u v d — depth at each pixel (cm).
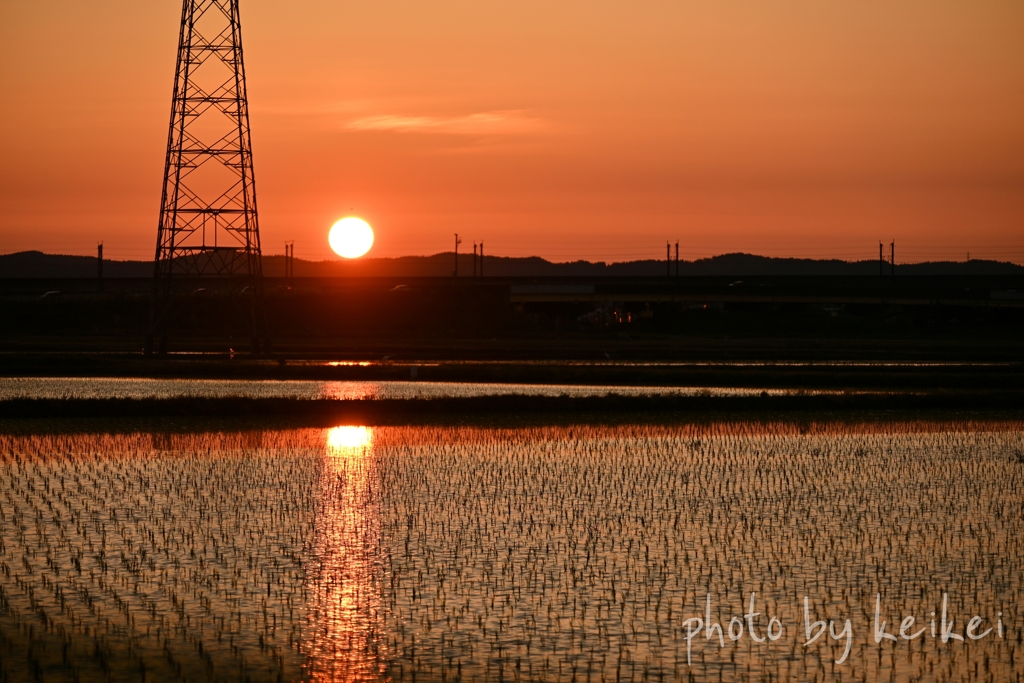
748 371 8556
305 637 2377
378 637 2380
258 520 3416
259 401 6166
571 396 6631
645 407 6531
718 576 2827
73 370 8538
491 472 4297
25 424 5644
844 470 4391
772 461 4606
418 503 3697
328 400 6306
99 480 4062
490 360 10169
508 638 2378
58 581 2755
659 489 3969
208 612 2531
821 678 2181
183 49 10288
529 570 2878
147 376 8412
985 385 8050
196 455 4659
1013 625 2472
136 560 2945
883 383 8100
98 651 2283
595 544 3145
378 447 4934
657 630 2430
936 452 4878
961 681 2177
